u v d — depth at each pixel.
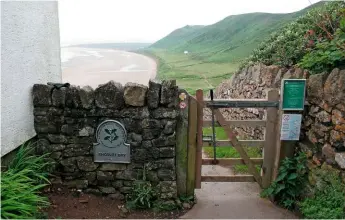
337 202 3.27
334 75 3.47
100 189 4.00
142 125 3.82
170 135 3.84
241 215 3.81
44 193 3.82
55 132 3.89
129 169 3.94
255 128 5.84
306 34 5.02
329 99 3.54
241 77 6.95
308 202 3.65
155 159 3.91
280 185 4.00
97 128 3.83
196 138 4.00
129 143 3.86
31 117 3.85
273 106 4.05
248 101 4.01
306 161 3.95
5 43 3.34
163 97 3.73
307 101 4.00
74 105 3.81
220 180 4.24
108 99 3.77
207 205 4.07
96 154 3.90
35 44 3.99
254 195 4.35
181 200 4.05
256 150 5.53
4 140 3.34
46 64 4.33
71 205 3.73
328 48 3.96
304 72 4.10
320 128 3.74
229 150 5.80
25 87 3.72
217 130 7.14
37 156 3.91
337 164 3.40
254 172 4.27
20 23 3.63
